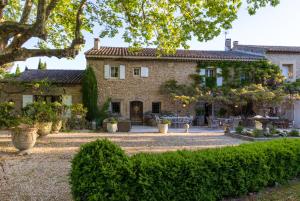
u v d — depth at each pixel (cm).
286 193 548
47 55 650
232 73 2288
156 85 2181
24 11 770
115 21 1015
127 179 416
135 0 928
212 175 482
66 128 1761
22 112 1350
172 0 899
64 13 1089
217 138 1448
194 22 844
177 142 1281
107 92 2117
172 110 2200
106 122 1720
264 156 559
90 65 2100
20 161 825
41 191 554
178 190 448
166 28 975
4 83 1911
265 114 2234
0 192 547
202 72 2242
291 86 2195
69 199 512
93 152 422
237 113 2295
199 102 2233
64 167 755
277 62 2389
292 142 671
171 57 2156
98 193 398
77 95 2036
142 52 2166
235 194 518
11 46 709
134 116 2188
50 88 1992
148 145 1178
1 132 1580
